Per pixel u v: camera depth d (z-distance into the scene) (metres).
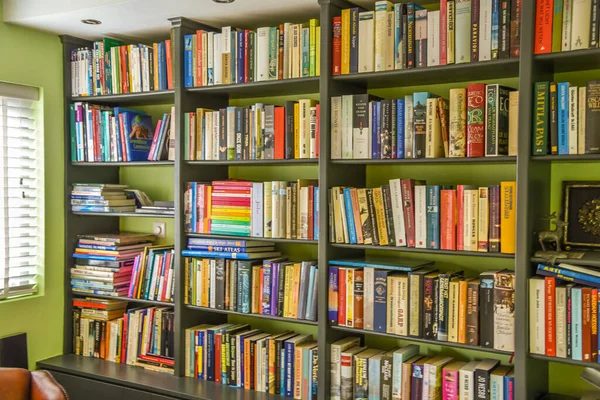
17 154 3.58
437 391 2.67
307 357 2.98
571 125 2.32
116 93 3.55
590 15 2.27
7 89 3.46
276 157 3.02
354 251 3.12
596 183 2.55
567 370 2.69
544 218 2.50
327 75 2.84
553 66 2.53
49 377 2.53
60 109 3.72
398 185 2.70
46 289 3.67
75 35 3.70
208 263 3.25
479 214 2.52
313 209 2.93
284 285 3.04
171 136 3.37
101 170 3.91
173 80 3.33
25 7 3.31
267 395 3.04
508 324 2.47
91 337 3.70
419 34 2.63
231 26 3.30
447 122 2.64
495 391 2.53
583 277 2.31
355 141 2.80
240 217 3.15
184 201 3.32
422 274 2.68
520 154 2.39
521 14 2.38
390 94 3.09
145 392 3.19
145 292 3.48
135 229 3.93
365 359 2.83
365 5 2.97
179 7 3.07
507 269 2.70
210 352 3.25
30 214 3.65
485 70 2.60
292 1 2.92
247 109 3.10
